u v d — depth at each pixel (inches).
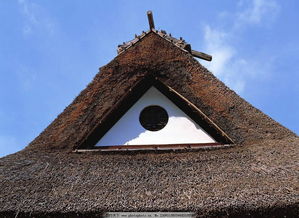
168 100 308.8
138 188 219.3
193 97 299.3
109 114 295.6
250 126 284.0
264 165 236.7
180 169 242.1
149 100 309.7
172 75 311.7
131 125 298.8
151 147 285.4
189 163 250.4
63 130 289.9
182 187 218.1
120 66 323.9
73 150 276.4
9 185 227.1
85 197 213.0
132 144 288.8
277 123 289.0
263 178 220.7
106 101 302.5
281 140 274.1
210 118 288.5
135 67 319.6
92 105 302.4
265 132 280.5
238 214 198.1
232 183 217.2
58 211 205.3
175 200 205.8
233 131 280.4
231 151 264.8
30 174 239.3
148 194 212.5
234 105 297.4
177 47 336.5
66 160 260.5
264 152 254.7
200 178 227.8
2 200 213.3
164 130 295.1
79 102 307.1
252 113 293.3
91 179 232.1
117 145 289.3
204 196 206.5
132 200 207.6
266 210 197.0
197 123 296.5
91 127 288.2
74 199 211.9
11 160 259.6
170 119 300.0
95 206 205.2
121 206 203.9
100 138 293.0
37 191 221.0
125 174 236.7
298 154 245.8
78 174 239.1
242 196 202.8
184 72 316.2
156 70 313.1
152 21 362.3
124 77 315.0
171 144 287.0
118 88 308.2
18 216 207.8
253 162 244.4
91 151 273.3
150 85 315.0
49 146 278.8
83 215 205.0
